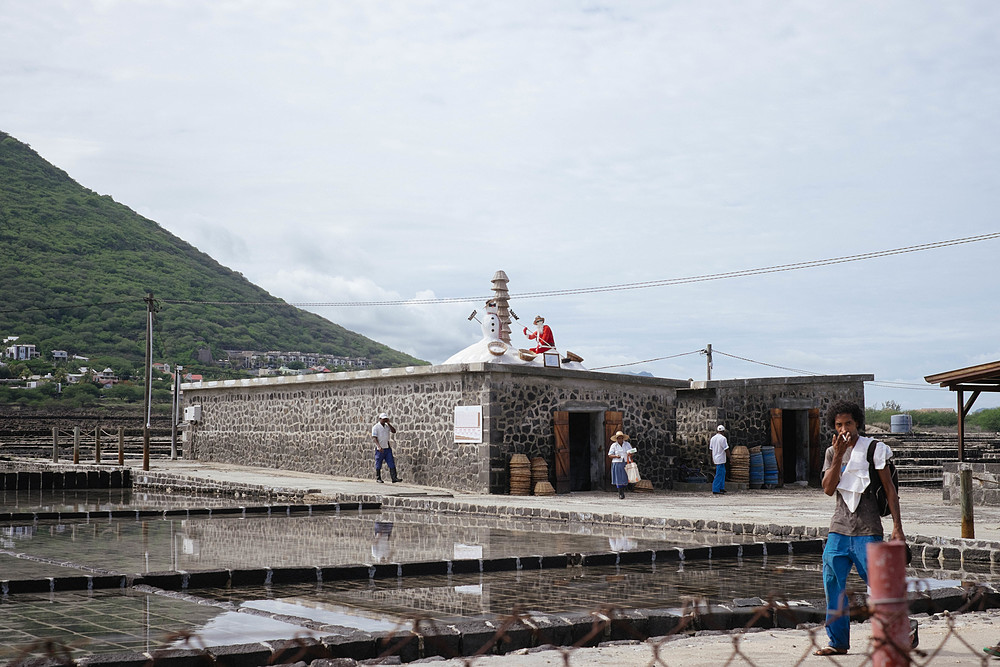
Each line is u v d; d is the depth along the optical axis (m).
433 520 17.23
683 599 9.08
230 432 31.78
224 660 5.95
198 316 139.50
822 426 28.98
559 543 13.30
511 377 22.72
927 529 13.89
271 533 14.67
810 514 16.78
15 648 6.51
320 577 10.25
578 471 26.20
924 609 8.25
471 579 10.43
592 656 6.12
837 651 6.01
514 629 6.80
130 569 10.31
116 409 96.56
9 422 55.88
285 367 137.25
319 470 27.44
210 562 11.04
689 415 28.19
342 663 5.93
